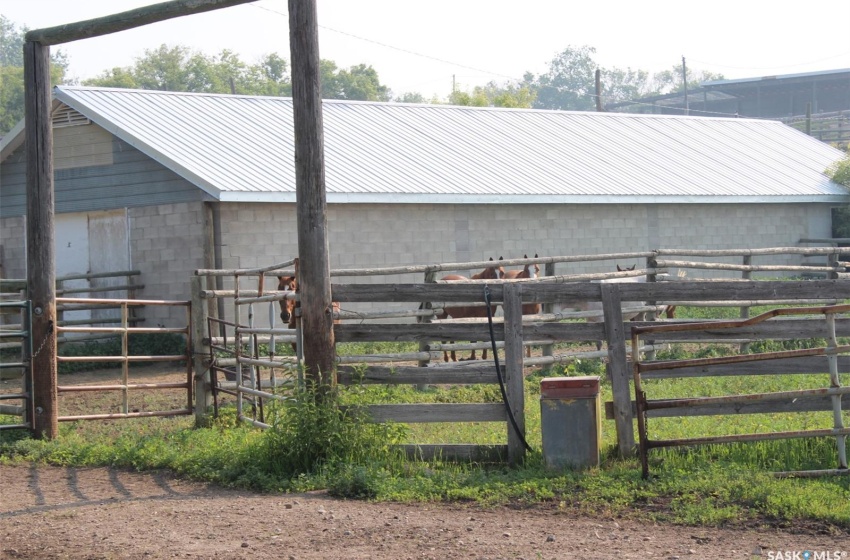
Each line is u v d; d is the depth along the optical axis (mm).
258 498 8898
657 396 12453
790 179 32125
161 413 13141
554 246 25688
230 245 20297
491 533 7375
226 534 7543
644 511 7883
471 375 9906
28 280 12320
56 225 22984
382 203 22312
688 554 6668
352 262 22031
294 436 9719
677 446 8984
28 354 12297
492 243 24484
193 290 12922
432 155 26031
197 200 20281
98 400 15258
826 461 9078
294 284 14602
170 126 22625
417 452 9914
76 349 19797
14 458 11258
